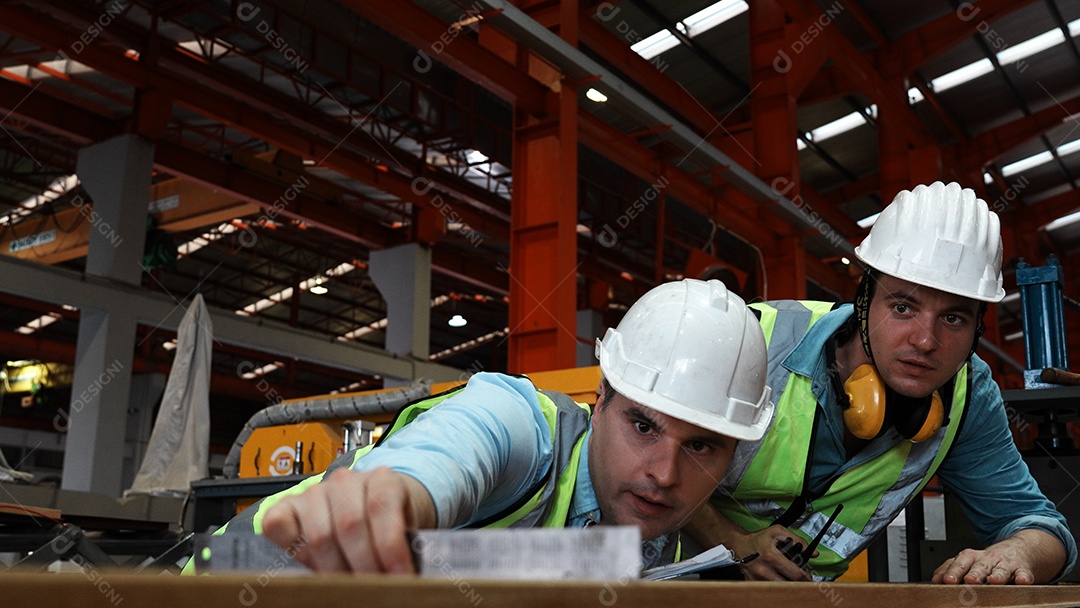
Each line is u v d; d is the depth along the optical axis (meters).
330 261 20.09
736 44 13.76
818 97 13.90
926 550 3.12
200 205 13.68
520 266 8.59
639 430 1.54
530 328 8.34
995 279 2.04
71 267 18.84
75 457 10.45
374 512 0.92
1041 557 2.07
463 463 1.21
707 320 1.61
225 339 12.43
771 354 2.12
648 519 1.54
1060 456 2.99
